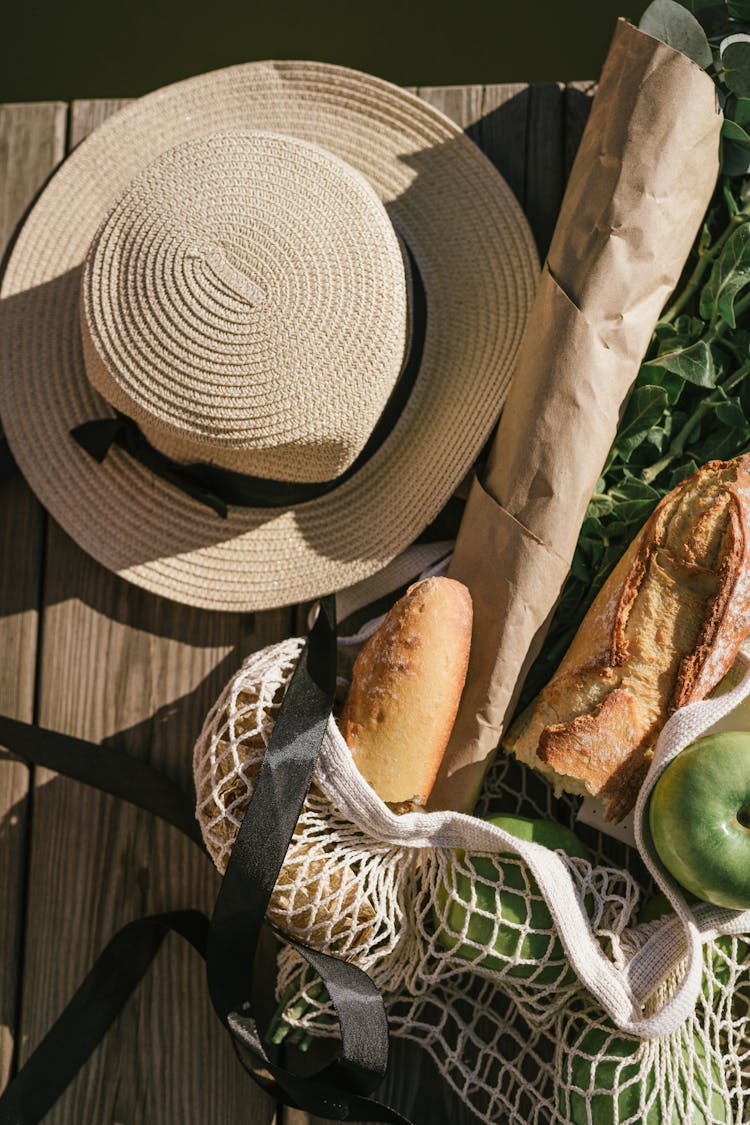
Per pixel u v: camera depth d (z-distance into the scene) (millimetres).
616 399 761
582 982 688
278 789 712
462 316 862
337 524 867
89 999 863
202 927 853
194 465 821
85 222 914
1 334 907
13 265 912
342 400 766
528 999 737
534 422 762
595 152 773
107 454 891
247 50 1425
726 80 788
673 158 749
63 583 936
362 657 760
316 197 772
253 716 756
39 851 911
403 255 808
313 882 732
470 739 766
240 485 824
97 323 780
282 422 763
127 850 904
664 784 686
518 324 849
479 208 870
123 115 914
